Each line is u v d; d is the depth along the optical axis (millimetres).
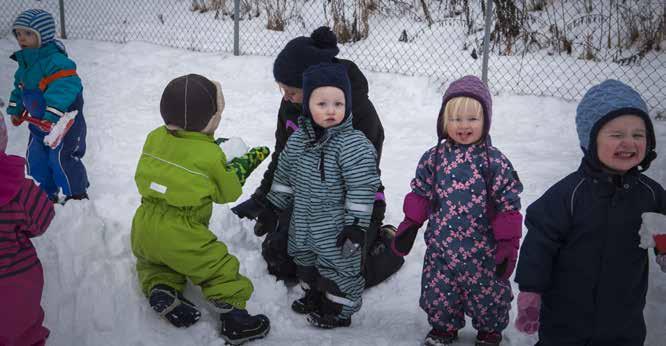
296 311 3363
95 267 3191
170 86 2947
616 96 2314
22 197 2361
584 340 2498
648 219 2309
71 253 3246
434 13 10703
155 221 2996
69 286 3080
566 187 2436
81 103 4383
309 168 3055
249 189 5203
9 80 8430
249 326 3029
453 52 9516
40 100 4191
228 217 3861
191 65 9539
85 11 13109
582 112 2398
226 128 7035
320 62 3174
